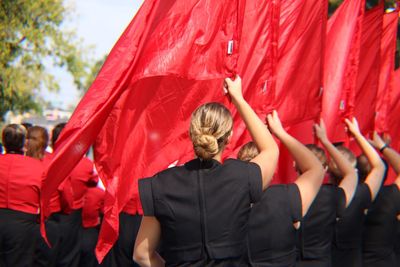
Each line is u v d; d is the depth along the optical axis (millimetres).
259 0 7477
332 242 7578
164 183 4570
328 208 6453
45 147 9086
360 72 10688
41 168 8781
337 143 10398
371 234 8539
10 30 26188
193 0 6371
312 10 8406
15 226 8609
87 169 9828
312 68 8430
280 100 8227
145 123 6504
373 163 7945
